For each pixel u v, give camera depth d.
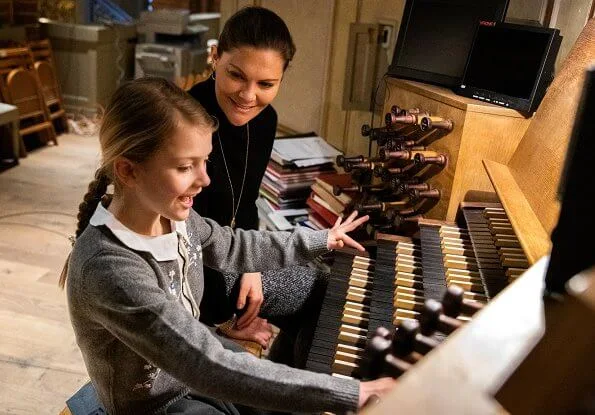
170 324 1.04
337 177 2.29
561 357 0.44
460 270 1.38
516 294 0.65
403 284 1.42
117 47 5.60
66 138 5.15
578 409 0.41
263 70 1.61
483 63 1.64
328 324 1.36
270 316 1.88
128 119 1.09
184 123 1.09
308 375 1.04
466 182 1.62
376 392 1.01
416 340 0.89
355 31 2.48
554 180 1.24
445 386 0.49
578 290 0.45
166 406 1.28
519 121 1.56
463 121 1.57
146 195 1.14
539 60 1.52
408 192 1.69
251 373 1.03
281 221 2.42
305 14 2.74
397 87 1.91
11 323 2.57
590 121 0.60
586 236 0.61
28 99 4.72
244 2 3.01
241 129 1.80
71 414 1.39
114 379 1.21
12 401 2.14
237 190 1.88
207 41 6.32
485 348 0.54
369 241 1.71
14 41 4.80
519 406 0.45
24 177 4.21
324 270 2.11
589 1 1.70
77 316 1.15
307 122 2.88
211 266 1.53
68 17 5.43
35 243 3.28
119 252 1.11
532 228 1.20
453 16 1.83
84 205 1.29
